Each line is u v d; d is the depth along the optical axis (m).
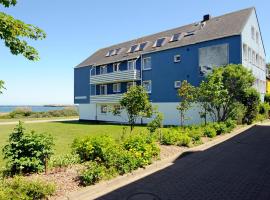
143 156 9.27
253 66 28.47
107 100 35.78
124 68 35.22
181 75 28.39
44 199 6.11
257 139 15.02
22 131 8.02
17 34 5.80
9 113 51.25
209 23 29.92
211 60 26.05
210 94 19.53
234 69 21.05
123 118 34.66
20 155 7.80
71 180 7.21
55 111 54.69
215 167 9.29
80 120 40.97
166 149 11.63
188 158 10.59
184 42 28.88
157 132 14.21
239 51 24.36
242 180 7.82
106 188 7.18
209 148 12.59
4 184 6.13
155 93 30.88
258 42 30.73
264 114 27.14
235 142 14.16
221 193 6.79
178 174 8.48
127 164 8.34
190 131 14.98
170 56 29.50
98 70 39.31
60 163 8.44
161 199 6.44
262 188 7.13
